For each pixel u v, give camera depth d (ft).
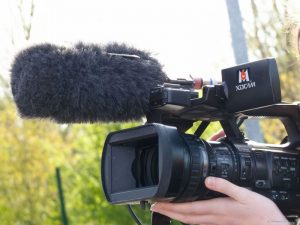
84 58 8.14
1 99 39.09
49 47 8.23
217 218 8.17
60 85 8.04
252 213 8.03
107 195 8.54
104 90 8.14
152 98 8.46
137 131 8.23
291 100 21.21
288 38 9.97
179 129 9.06
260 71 8.44
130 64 8.33
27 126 39.11
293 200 8.93
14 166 39.06
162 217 9.04
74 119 8.34
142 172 8.55
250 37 24.07
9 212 39.06
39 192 38.83
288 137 9.40
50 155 39.22
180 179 7.95
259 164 8.72
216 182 8.05
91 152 34.04
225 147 8.63
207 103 8.61
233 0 13.30
